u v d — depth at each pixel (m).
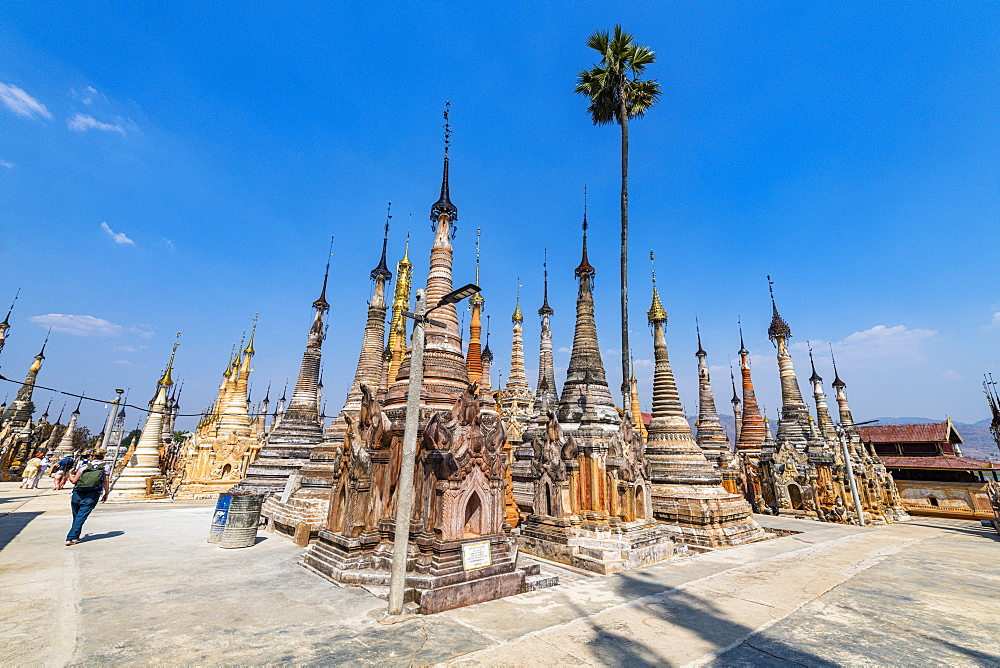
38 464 41.59
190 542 18.30
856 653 8.75
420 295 11.34
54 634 8.72
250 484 28.61
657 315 29.12
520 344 44.06
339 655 8.20
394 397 16.66
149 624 9.43
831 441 36.28
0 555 15.05
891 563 17.48
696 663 8.21
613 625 10.08
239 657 8.02
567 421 20.56
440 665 7.88
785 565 16.81
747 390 41.03
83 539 18.09
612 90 28.64
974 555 19.31
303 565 14.70
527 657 8.29
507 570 12.82
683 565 16.77
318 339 34.78
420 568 11.99
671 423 26.17
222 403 49.94
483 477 13.54
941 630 10.03
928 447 42.16
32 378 56.28
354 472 14.40
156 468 37.56
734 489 28.09
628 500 18.09
